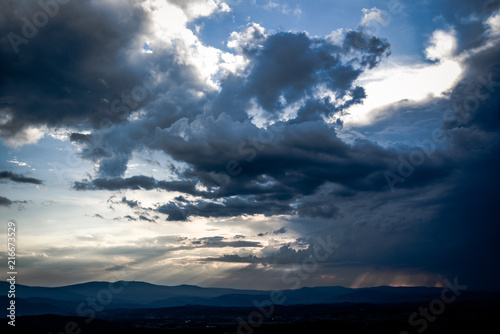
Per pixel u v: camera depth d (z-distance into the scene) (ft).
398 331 399.65
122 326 547.08
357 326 452.35
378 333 391.24
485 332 369.91
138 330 478.59
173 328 510.58
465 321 450.30
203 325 581.12
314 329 445.37
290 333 428.15
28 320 544.21
